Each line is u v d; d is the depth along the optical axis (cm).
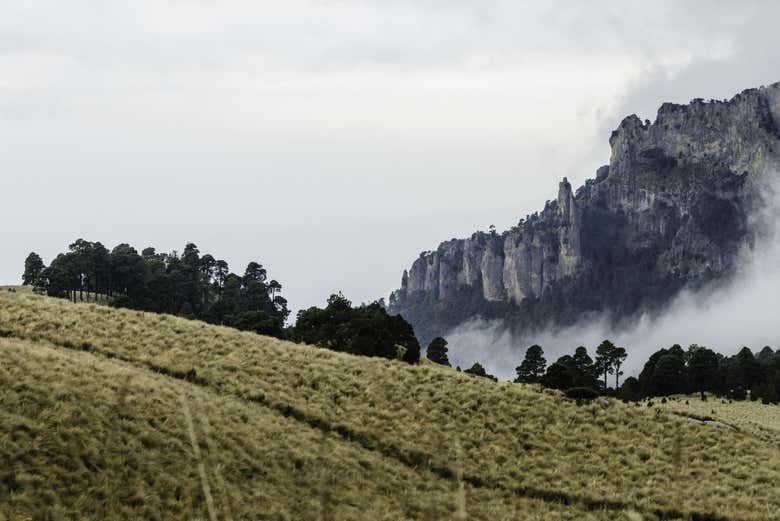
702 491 5144
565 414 6444
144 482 3183
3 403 3397
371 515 3631
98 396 3806
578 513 4666
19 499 2767
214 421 4238
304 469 4028
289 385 5928
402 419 5694
